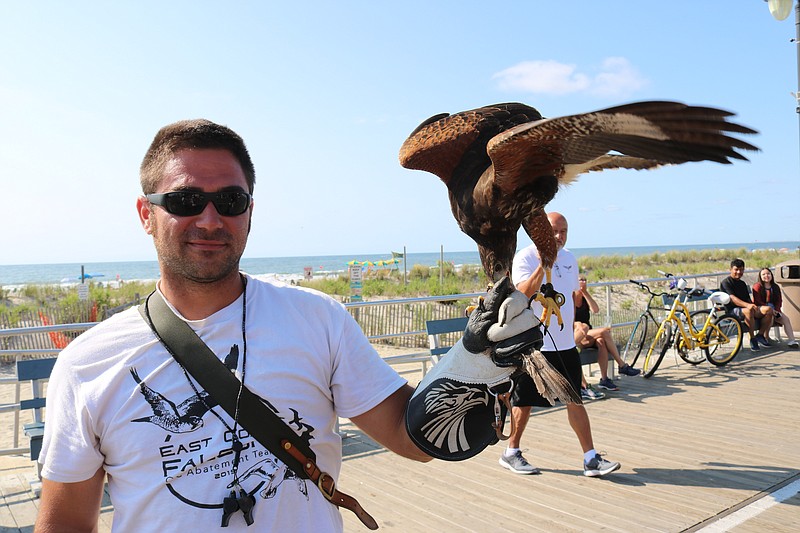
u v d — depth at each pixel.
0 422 8.52
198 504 1.56
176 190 1.68
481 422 1.81
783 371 9.40
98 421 1.62
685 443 6.09
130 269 145.62
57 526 1.60
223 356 1.68
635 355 10.23
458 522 4.44
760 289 11.55
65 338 12.30
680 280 9.64
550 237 3.25
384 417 1.90
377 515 4.58
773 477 5.15
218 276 1.71
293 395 1.69
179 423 1.61
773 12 9.47
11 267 188.00
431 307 11.36
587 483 5.12
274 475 1.62
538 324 1.78
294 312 1.80
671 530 4.21
